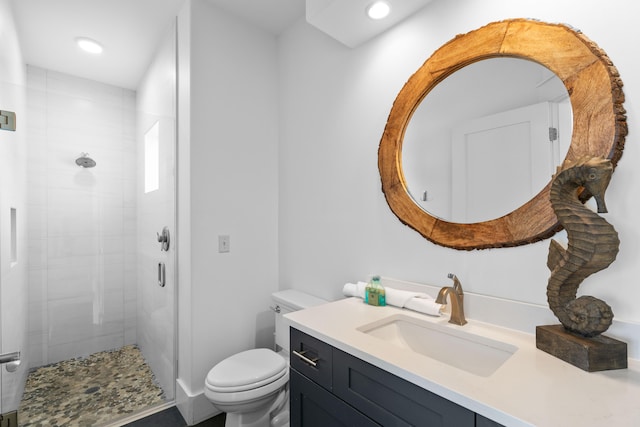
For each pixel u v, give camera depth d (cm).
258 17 203
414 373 77
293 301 178
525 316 102
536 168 101
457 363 107
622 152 85
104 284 244
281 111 220
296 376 117
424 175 133
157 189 221
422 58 135
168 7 188
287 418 161
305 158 198
